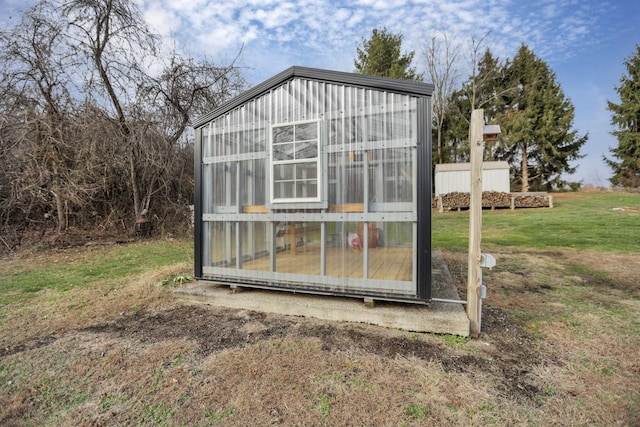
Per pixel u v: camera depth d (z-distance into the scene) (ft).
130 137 30.04
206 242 13.29
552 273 16.48
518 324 10.42
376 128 10.36
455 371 7.73
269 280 12.00
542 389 7.03
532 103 66.74
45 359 8.57
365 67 70.23
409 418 6.15
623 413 6.24
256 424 6.07
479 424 5.98
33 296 14.02
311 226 11.34
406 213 10.00
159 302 12.95
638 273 16.24
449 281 14.40
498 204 48.11
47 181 26.23
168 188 34.24
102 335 10.05
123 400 6.84
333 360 8.26
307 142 11.27
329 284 11.10
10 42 25.95
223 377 7.61
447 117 71.97
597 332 9.80
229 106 12.55
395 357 8.38
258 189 12.17
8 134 25.72
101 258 22.59
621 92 65.82
